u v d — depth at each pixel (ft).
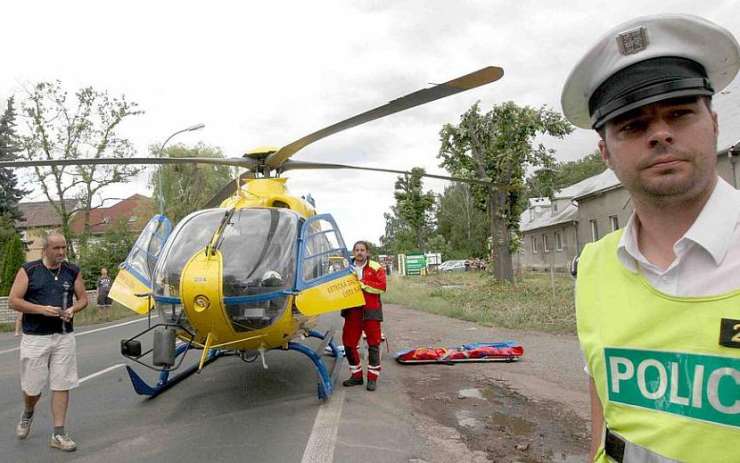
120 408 20.88
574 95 5.35
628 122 4.64
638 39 4.62
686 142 4.40
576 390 20.98
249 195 21.49
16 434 17.95
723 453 3.83
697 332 4.06
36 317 16.62
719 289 4.07
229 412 19.70
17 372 30.76
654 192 4.45
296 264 18.84
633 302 4.56
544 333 34.32
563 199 112.27
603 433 4.92
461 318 43.91
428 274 135.23
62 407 16.63
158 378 26.20
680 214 4.48
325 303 18.93
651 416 4.26
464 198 227.40
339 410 19.20
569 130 70.08
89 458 15.64
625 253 4.73
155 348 17.12
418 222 164.76
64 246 17.04
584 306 5.09
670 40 4.60
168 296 17.74
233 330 17.40
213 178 126.93
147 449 16.14
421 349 27.48
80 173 96.84
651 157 4.44
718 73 4.82
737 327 3.86
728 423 3.83
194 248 18.44
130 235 90.74
